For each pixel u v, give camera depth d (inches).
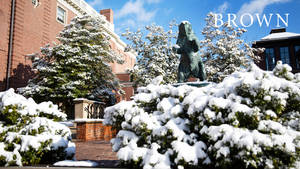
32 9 813.9
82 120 354.3
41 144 169.2
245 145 102.5
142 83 714.2
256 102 117.6
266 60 1225.4
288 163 106.1
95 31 697.0
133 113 138.3
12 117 184.4
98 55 669.9
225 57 743.1
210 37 836.6
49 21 886.4
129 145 131.6
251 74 129.3
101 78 694.5
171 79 706.8
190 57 283.0
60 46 617.9
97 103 424.8
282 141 104.4
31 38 802.2
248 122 115.7
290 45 1206.9
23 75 762.2
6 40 730.2
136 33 784.9
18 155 158.9
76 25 683.4
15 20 751.1
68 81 609.0
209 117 118.0
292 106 122.6
